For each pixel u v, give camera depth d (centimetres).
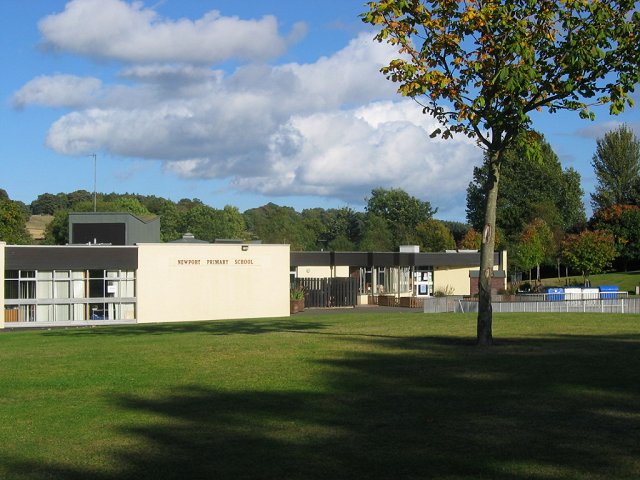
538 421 949
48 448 900
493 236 1725
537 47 1588
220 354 1678
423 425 948
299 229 10094
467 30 1575
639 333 2027
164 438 930
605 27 1511
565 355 1492
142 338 2258
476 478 739
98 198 11744
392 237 9212
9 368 1564
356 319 3023
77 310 4144
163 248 4316
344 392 1173
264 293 4544
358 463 800
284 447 870
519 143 1641
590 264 6309
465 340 1838
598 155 9119
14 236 6981
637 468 754
